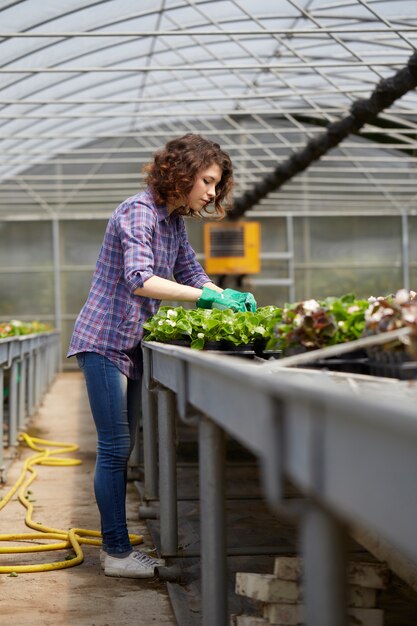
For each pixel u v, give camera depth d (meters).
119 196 18.03
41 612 3.09
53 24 8.76
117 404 3.43
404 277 18.41
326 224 18.47
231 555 3.77
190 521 4.51
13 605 3.17
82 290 18.56
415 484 1.20
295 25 9.86
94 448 7.54
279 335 2.78
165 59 11.00
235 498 5.11
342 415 1.24
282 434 1.42
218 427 2.31
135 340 3.44
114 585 3.42
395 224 18.44
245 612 2.93
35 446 7.50
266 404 1.45
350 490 1.23
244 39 10.18
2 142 13.86
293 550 3.83
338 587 1.37
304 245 18.45
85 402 11.84
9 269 18.45
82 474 6.20
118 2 8.54
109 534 3.53
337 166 16.67
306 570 1.39
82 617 3.03
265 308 3.82
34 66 9.90
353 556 3.66
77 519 4.71
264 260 18.42
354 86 12.06
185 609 3.03
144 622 2.98
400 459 1.08
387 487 1.11
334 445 1.28
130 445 3.55
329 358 2.71
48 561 3.84
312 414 1.32
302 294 18.47
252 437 1.57
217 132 11.88
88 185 16.84
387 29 7.40
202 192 3.32
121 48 10.27
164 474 3.67
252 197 15.31
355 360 2.66
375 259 18.45
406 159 13.51
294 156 12.14
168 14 9.26
